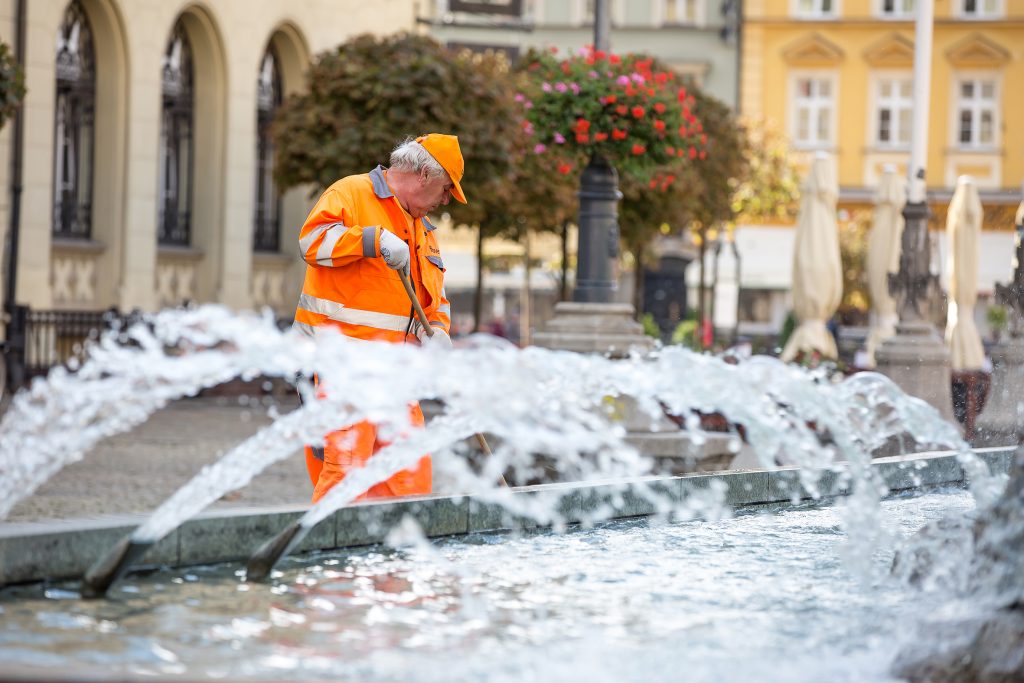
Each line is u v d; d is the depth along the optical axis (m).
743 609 4.09
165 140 28.33
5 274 23.30
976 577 3.98
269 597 4.21
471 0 37.44
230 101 28.80
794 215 44.81
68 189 25.77
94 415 4.15
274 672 3.32
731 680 3.30
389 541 4.97
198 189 28.78
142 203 26.61
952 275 19.98
